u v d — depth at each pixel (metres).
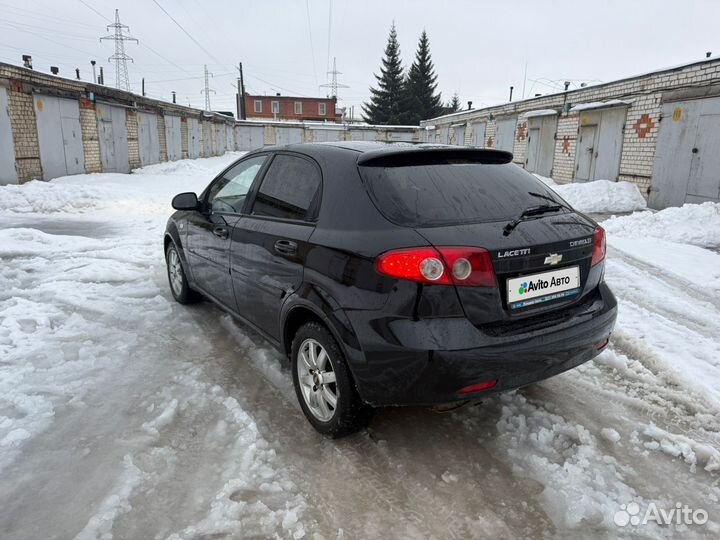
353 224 2.63
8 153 14.40
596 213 11.99
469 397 2.42
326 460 2.67
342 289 2.57
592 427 2.97
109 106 20.31
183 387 3.39
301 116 85.12
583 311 2.76
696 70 11.19
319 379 2.84
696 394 3.29
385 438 2.86
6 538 2.13
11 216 10.62
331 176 2.92
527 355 2.43
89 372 3.59
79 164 18.12
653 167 12.70
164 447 2.75
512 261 2.46
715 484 2.50
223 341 4.15
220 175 4.31
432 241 2.38
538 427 2.95
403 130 47.06
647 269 6.41
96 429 2.91
